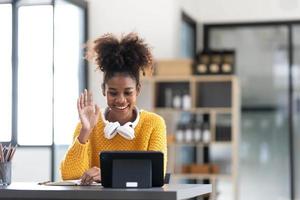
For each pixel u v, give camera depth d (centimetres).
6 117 699
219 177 726
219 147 852
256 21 859
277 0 852
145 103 752
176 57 766
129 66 295
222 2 870
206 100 761
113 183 266
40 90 704
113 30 764
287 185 842
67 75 733
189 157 851
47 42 702
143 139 301
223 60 735
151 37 757
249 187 854
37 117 705
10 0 693
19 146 705
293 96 847
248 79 864
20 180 734
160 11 756
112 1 763
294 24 848
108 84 296
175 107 742
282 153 848
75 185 282
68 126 727
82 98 290
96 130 304
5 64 701
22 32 707
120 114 303
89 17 768
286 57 852
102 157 268
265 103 857
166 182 301
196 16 870
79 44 752
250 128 860
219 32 873
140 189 255
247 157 859
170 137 728
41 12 705
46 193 254
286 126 848
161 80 736
